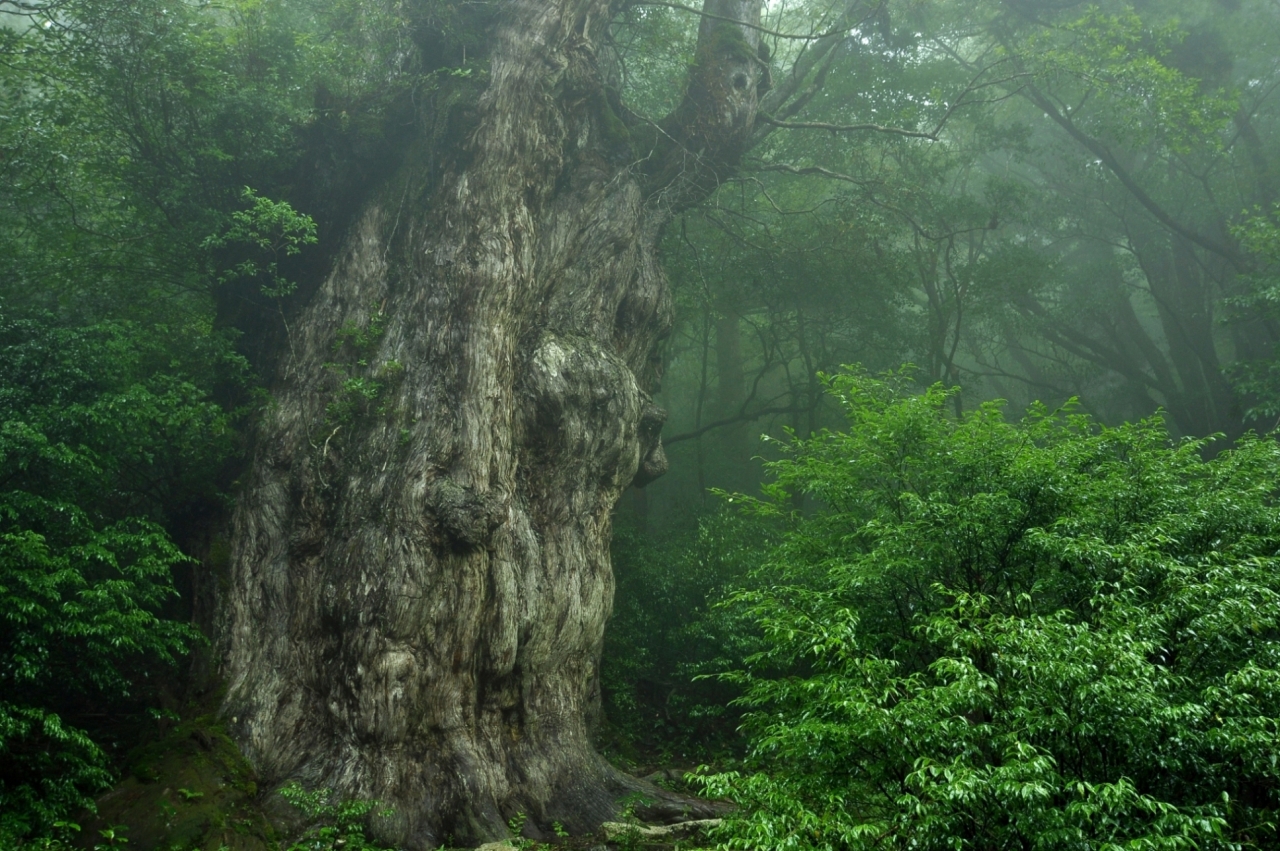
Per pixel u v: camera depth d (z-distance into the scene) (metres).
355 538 11.62
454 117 13.57
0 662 9.30
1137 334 26.88
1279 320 20.64
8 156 14.39
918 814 6.10
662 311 15.82
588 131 15.28
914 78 22.25
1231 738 5.93
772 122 17.16
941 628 7.21
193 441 12.86
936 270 24.64
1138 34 18.80
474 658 11.59
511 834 10.78
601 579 13.38
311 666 11.56
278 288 13.55
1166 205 25.27
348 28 15.51
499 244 13.01
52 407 10.77
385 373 12.61
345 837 9.99
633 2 16.44
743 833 6.34
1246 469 8.91
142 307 15.43
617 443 13.66
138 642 10.45
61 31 14.27
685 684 16.30
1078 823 5.64
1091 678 6.10
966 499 9.21
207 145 14.22
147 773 10.30
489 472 12.09
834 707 6.99
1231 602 6.73
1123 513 8.64
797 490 14.67
